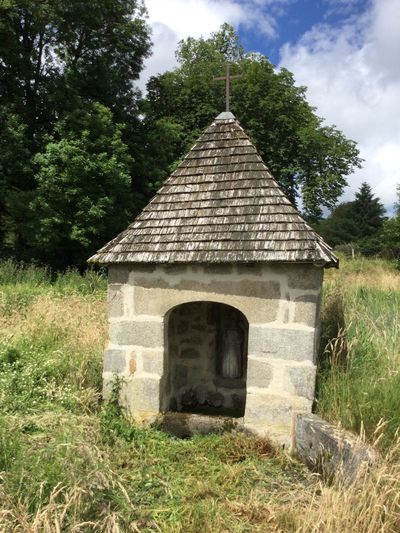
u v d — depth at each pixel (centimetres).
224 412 528
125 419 474
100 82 1883
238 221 450
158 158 2044
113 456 393
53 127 1761
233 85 2278
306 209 2695
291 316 425
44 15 1650
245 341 543
